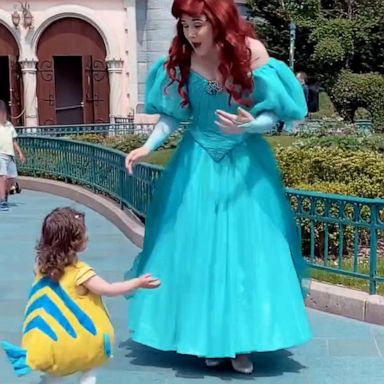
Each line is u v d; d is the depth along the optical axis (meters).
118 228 9.05
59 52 21.58
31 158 13.00
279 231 4.29
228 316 4.12
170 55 4.20
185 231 4.24
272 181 4.33
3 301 5.91
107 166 10.28
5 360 4.59
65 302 3.40
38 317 3.39
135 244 8.08
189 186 4.28
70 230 3.40
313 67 23.81
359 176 7.30
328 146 8.89
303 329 4.22
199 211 4.22
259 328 4.11
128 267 7.09
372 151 8.66
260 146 4.34
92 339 3.41
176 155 4.43
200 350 4.13
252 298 4.14
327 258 5.67
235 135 4.21
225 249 4.17
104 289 3.43
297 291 4.28
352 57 23.64
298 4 23.80
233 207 4.20
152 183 7.89
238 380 4.24
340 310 5.32
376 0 23.64
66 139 12.21
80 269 3.44
